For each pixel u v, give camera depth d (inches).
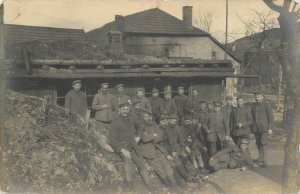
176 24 957.8
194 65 555.5
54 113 326.0
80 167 273.1
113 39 591.2
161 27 936.9
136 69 512.4
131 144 285.6
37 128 290.4
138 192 274.2
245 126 356.5
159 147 298.7
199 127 358.3
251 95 959.6
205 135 361.1
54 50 507.8
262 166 348.2
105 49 574.6
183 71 538.6
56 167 264.5
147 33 915.4
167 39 941.8
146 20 926.4
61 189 257.3
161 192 279.3
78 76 475.2
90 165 278.8
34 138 279.7
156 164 293.1
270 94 971.3
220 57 996.6
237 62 1019.9
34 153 268.5
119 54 564.1
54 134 292.7
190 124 345.4
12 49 473.1
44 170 261.3
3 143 264.2
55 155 271.1
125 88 513.3
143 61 525.3
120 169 291.4
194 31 962.7
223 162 339.9
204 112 375.2
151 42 924.6
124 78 511.2
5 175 253.9
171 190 284.4
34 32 637.3
